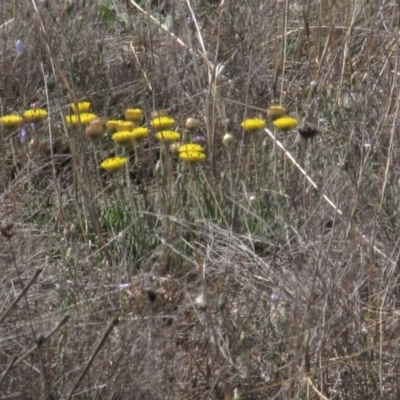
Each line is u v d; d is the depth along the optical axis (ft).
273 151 21.94
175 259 19.47
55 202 21.81
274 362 15.96
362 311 16.78
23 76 25.75
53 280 18.20
